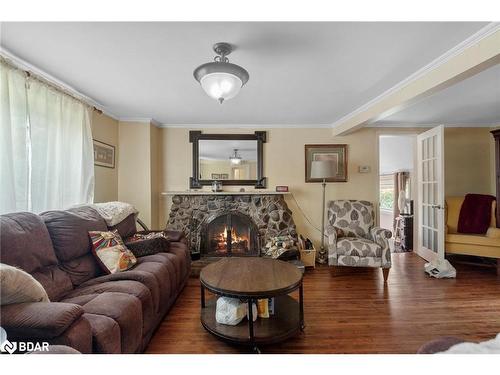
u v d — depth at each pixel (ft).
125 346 4.53
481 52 5.27
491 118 12.44
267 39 5.49
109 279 6.01
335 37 5.42
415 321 6.93
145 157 11.96
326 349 5.77
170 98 9.34
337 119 12.44
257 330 5.79
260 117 12.04
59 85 7.80
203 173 13.20
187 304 8.07
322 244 12.81
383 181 20.66
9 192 5.79
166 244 8.48
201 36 5.38
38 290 3.83
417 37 5.41
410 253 13.87
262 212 12.64
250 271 6.76
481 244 10.93
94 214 7.55
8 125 5.81
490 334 6.36
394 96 8.25
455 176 13.76
